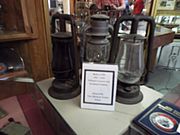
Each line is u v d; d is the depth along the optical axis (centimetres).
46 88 87
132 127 63
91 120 66
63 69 77
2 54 87
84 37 80
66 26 83
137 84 79
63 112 70
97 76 70
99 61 79
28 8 80
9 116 70
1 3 84
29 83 91
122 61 75
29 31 83
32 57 94
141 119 64
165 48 298
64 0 168
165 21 294
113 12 139
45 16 88
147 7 222
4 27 87
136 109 72
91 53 78
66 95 79
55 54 76
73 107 73
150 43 71
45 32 91
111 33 75
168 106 71
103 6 147
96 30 72
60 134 76
